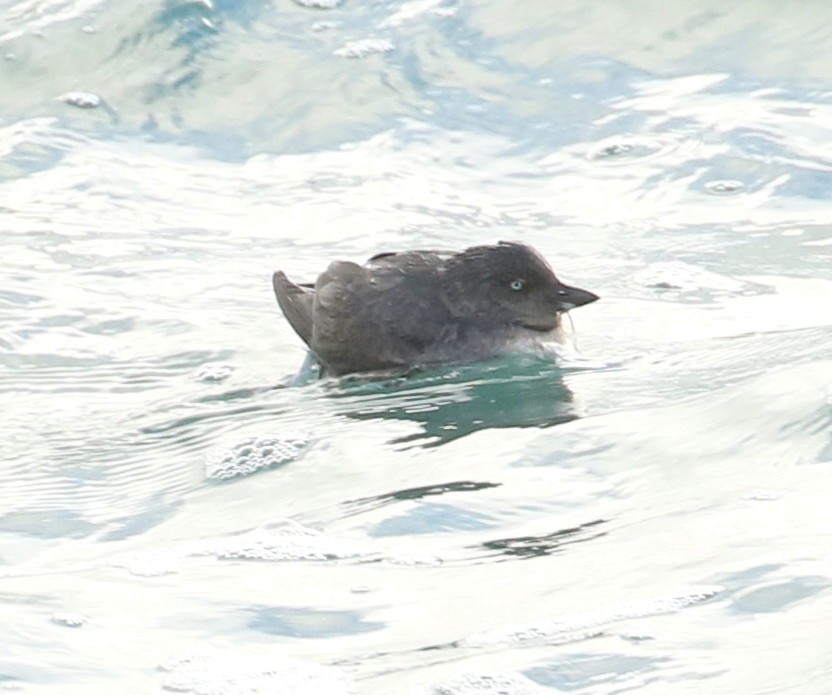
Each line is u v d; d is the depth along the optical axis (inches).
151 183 1555.1
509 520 892.6
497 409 1089.4
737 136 1569.9
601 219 1460.4
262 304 1338.6
